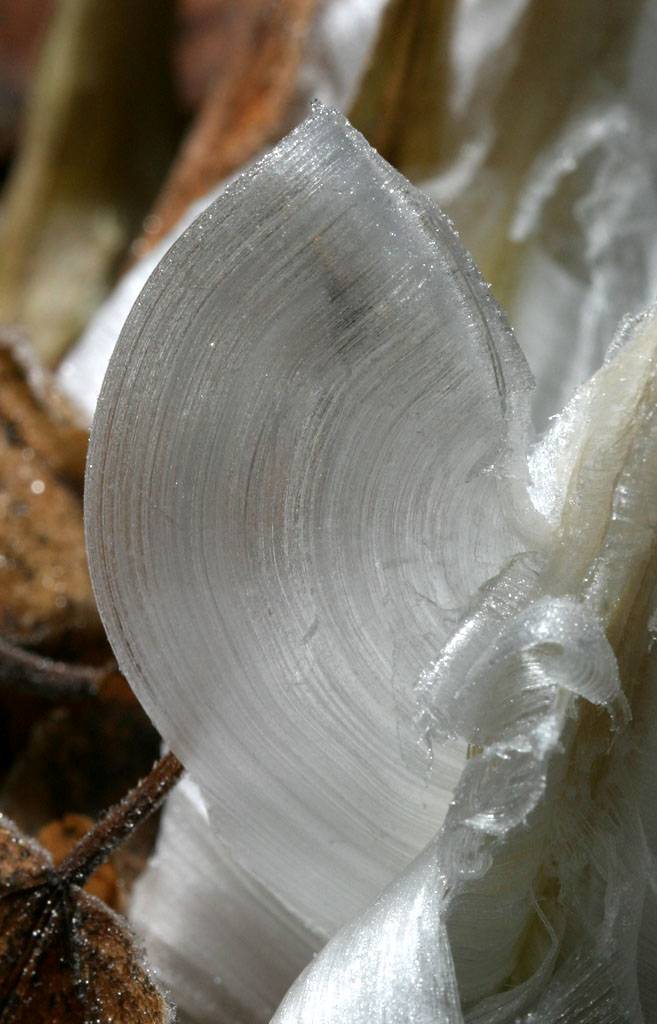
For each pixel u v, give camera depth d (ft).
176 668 0.57
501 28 0.85
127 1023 0.58
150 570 0.56
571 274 0.81
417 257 0.55
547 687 0.54
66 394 0.93
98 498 0.56
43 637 0.80
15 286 1.29
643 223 0.81
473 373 0.55
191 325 0.55
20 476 0.87
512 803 0.54
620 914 0.56
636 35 0.83
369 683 0.57
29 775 0.77
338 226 0.55
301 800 0.58
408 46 0.87
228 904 0.64
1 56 1.97
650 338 0.56
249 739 0.58
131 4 1.35
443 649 0.55
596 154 0.83
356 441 0.56
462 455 0.56
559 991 0.56
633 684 0.56
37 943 0.59
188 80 1.42
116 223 1.32
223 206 0.55
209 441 0.56
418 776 0.57
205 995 0.64
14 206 1.32
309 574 0.56
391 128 0.88
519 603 0.56
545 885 0.57
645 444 0.56
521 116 0.84
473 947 0.56
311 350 0.55
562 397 0.78
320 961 0.56
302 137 0.55
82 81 1.33
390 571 0.57
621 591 0.56
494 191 0.84
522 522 0.56
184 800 0.65
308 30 1.04
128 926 0.60
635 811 0.56
